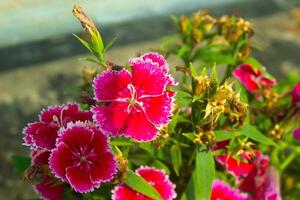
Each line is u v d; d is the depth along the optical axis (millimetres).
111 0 644
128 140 280
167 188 280
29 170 262
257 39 737
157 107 256
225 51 350
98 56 269
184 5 668
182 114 294
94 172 252
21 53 673
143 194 269
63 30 642
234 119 283
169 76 260
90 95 264
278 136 347
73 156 255
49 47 684
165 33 726
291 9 812
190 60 359
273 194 331
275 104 353
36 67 655
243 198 305
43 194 283
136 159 311
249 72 339
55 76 641
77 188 248
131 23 733
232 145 298
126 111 255
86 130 256
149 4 653
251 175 327
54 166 250
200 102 271
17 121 576
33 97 608
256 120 366
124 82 258
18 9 642
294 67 687
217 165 339
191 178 298
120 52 674
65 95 611
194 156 302
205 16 359
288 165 412
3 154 534
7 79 635
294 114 354
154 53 268
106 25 662
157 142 281
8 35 627
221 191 302
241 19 343
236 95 271
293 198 412
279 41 739
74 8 257
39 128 268
